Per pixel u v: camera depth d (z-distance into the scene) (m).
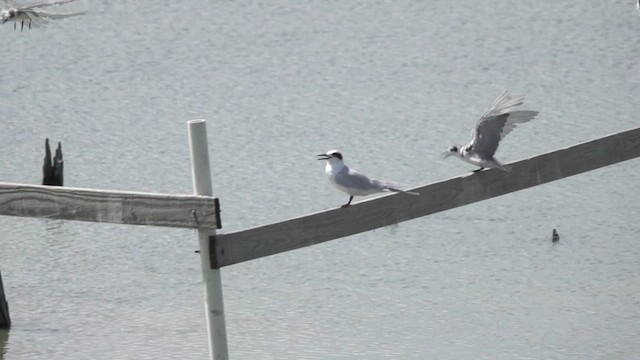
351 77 39.00
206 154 12.16
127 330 20.61
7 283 23.12
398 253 24.33
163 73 39.97
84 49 42.47
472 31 43.84
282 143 32.31
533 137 32.16
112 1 48.19
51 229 26.03
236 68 40.44
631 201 26.72
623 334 19.97
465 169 29.80
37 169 30.66
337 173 12.51
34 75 39.75
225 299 22.14
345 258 24.08
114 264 24.08
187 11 47.06
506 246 24.50
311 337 20.17
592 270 23.09
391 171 29.95
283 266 23.83
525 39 42.53
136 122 34.69
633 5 45.91
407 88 37.59
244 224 26.36
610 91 36.47
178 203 12.10
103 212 12.58
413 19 45.59
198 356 19.23
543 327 20.42
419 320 20.89
